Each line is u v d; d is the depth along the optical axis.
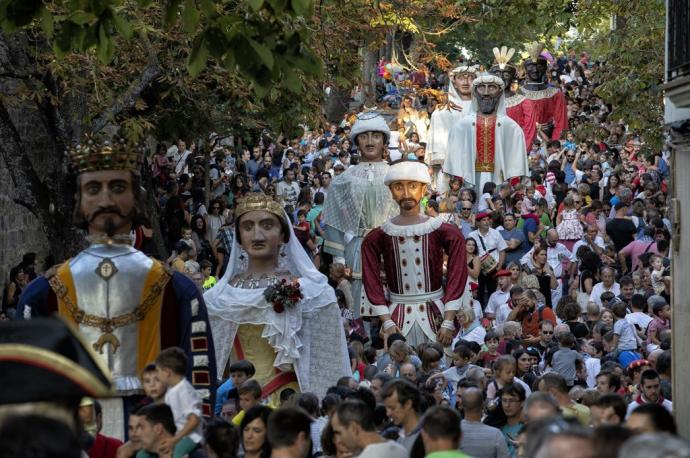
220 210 61.06
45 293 26.58
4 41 43.50
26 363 9.84
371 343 41.94
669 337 34.84
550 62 106.56
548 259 55.09
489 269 50.84
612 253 55.06
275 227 34.69
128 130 45.91
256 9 23.86
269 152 79.56
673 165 28.61
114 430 25.92
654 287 48.41
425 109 85.00
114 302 26.27
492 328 40.38
